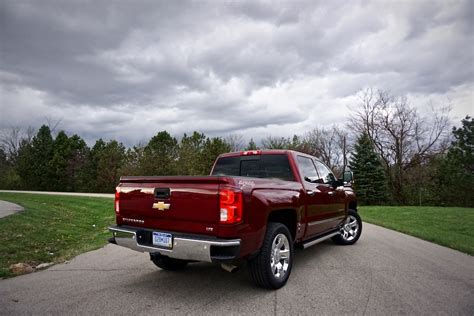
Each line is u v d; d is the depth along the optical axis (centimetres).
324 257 577
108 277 460
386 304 348
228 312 329
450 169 2702
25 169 5403
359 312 327
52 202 1842
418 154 3372
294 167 501
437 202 2994
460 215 1322
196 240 334
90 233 920
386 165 3481
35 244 681
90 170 5116
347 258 568
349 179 648
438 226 1008
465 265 518
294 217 461
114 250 670
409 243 723
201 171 3800
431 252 621
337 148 5019
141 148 4647
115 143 5009
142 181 407
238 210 337
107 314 325
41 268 519
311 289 399
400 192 3344
